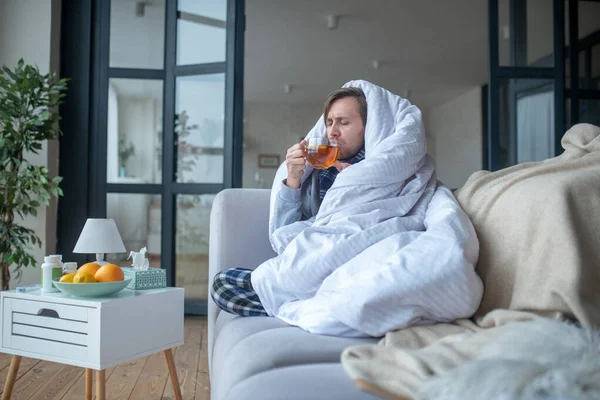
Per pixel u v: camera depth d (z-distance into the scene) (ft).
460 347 2.50
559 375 1.87
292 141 32.55
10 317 5.22
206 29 12.10
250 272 4.58
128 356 5.01
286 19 18.42
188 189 12.02
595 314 2.94
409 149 4.42
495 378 1.91
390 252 3.61
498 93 12.01
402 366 2.33
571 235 3.21
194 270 12.07
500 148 11.98
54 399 6.31
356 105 4.91
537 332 2.38
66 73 12.16
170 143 12.09
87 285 4.94
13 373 5.48
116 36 12.27
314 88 28.78
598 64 12.58
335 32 19.79
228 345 3.68
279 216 5.05
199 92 12.12
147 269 5.78
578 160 3.92
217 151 12.00
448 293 3.29
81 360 4.80
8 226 9.66
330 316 3.39
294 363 2.94
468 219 3.93
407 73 25.80
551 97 12.21
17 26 11.65
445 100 31.99
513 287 3.44
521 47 12.14
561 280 3.10
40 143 10.60
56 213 11.89
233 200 5.64
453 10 17.62
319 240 4.02
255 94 30.25
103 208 12.03
